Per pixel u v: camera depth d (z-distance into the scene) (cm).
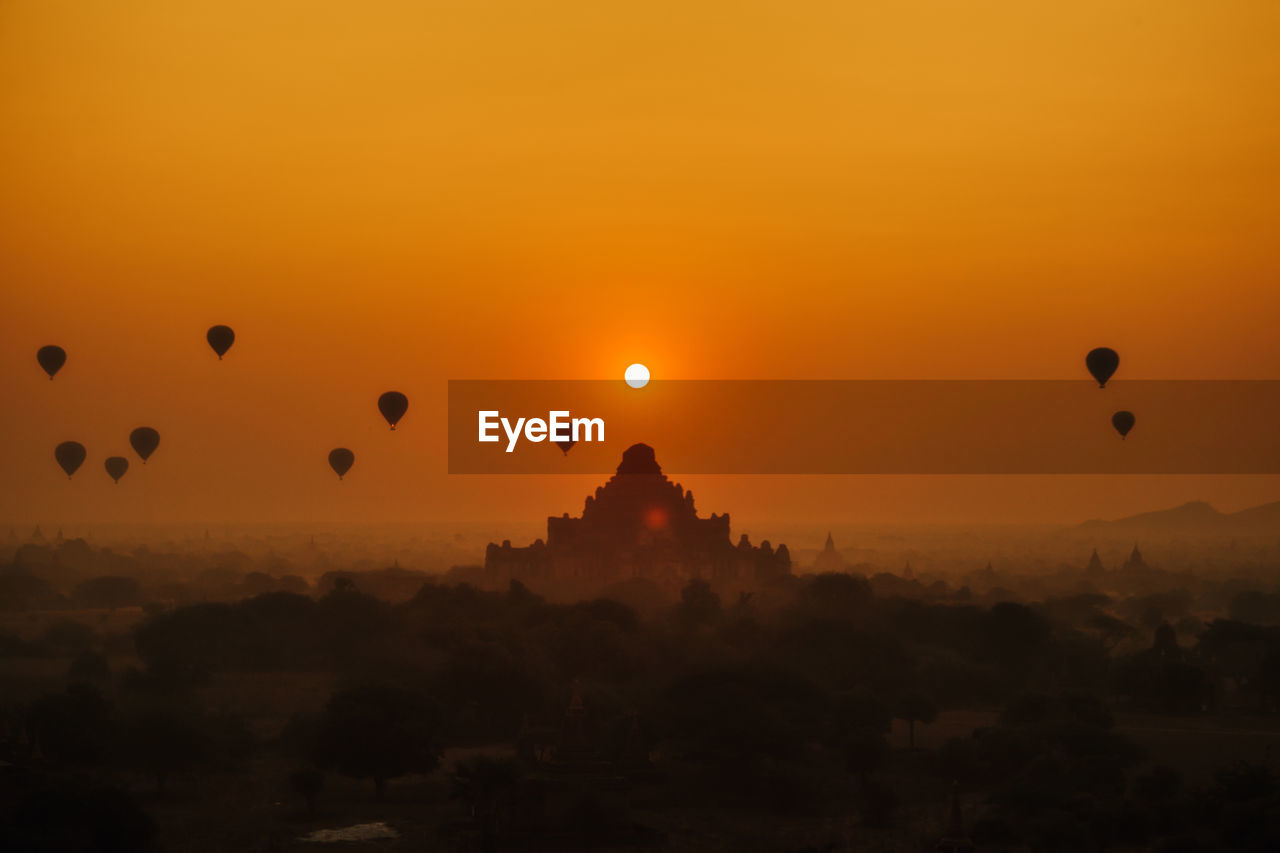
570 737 15800
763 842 14888
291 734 19062
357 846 14488
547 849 14512
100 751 17225
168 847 14388
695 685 19662
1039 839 14450
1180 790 16300
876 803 15988
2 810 13675
